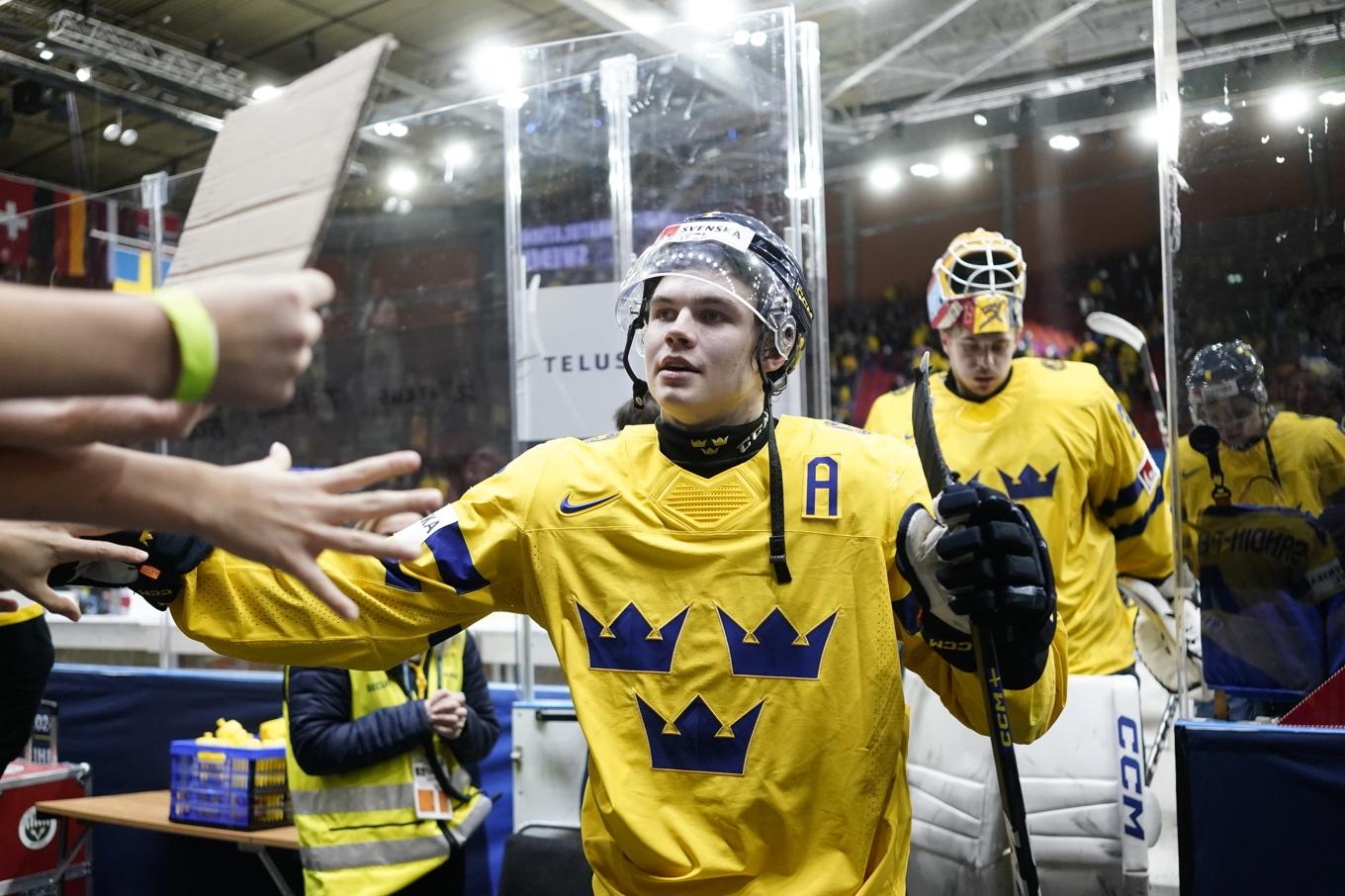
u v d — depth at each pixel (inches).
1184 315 87.2
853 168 365.4
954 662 54.1
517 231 130.0
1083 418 123.6
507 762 142.2
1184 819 82.4
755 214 118.5
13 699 95.8
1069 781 104.0
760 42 117.6
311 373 179.8
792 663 54.7
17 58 242.2
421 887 117.9
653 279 59.7
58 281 188.1
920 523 53.4
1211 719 86.7
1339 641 83.6
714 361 55.7
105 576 55.0
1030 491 122.7
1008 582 49.3
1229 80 86.0
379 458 38.8
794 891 53.2
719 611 55.4
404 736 111.7
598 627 56.7
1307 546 83.9
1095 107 312.8
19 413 32.0
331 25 248.8
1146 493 126.6
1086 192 349.1
